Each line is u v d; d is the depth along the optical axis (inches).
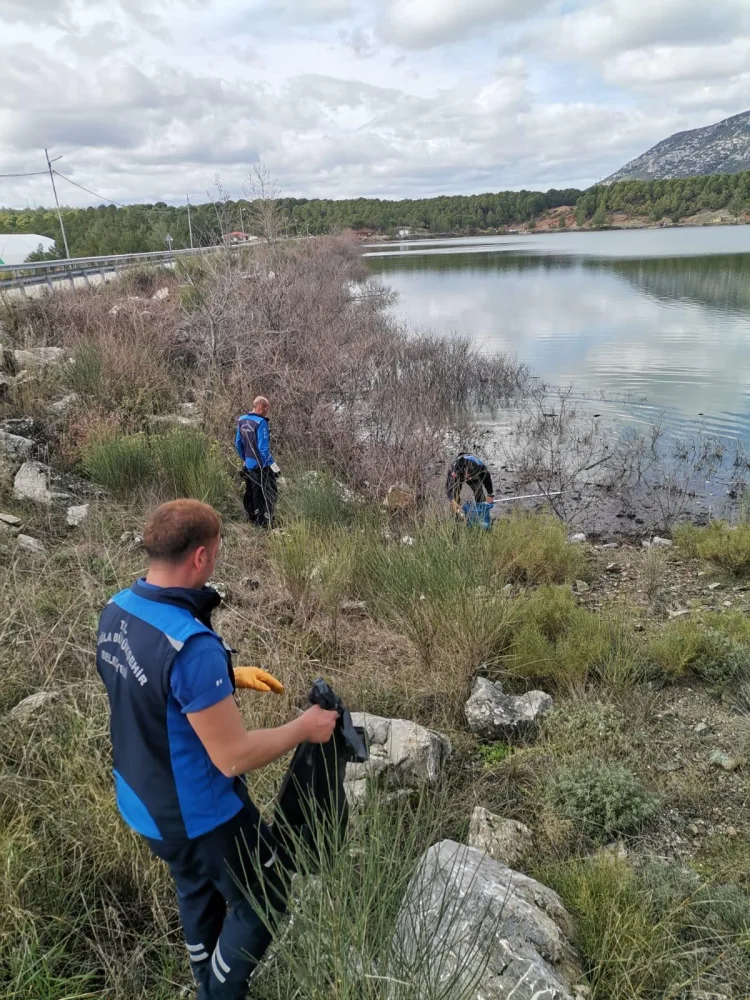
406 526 289.4
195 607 76.7
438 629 197.2
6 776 120.8
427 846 102.0
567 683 186.1
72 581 211.6
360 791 134.1
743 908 114.3
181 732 73.5
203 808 75.4
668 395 587.8
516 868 125.3
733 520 356.2
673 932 111.3
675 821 141.5
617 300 1187.3
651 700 183.0
